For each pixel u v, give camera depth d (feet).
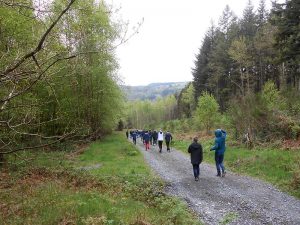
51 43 18.08
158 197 36.01
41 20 18.45
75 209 27.37
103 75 109.19
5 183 39.09
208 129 124.77
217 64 219.82
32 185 38.75
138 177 46.55
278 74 195.83
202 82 250.98
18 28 20.04
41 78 17.04
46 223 24.80
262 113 75.72
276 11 117.60
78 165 60.18
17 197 32.96
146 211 28.84
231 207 33.32
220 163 50.01
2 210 28.63
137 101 485.56
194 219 28.81
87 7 19.02
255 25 235.61
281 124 71.15
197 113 126.62
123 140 136.05
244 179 47.16
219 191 40.32
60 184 39.70
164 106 452.35
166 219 27.07
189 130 162.61
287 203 34.50
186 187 43.09
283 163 49.42
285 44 114.73
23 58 14.34
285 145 62.90
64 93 82.74
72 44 18.42
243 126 76.69
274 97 104.47
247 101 78.74
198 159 46.98
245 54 183.21
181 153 88.22
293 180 40.73
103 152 83.71
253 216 30.35
